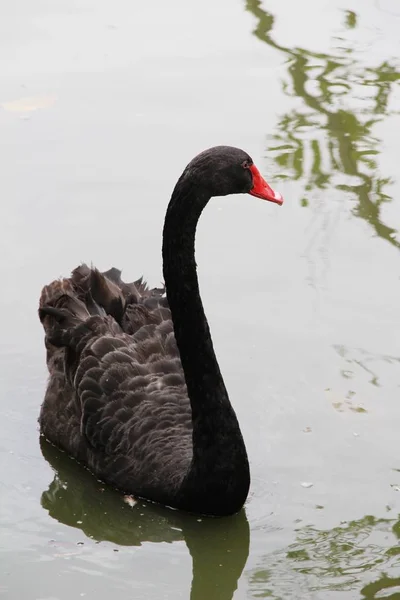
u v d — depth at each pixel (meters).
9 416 11.95
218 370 10.10
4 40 18.28
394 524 10.24
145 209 14.57
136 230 14.22
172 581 9.75
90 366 11.16
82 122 16.25
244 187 9.66
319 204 14.73
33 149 15.70
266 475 10.91
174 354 11.39
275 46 18.17
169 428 10.69
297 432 11.41
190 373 10.08
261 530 10.27
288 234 14.27
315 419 11.57
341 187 15.00
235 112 16.52
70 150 15.65
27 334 12.91
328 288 13.32
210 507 10.37
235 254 13.91
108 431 10.86
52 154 15.59
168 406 10.88
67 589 9.55
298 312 12.99
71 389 11.53
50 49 18.06
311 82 17.16
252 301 13.16
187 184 9.58
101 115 16.41
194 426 10.17
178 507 10.53
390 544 9.98
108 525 10.52
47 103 16.64
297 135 15.96
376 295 13.20
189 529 10.45
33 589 9.52
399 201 14.70
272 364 12.29
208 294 13.26
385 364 12.23
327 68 17.56
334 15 19.12
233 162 9.53
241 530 10.33
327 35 18.50
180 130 16.06
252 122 16.28
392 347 12.45
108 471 10.89
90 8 19.33
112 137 15.91
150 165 15.34
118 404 10.91
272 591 9.48
